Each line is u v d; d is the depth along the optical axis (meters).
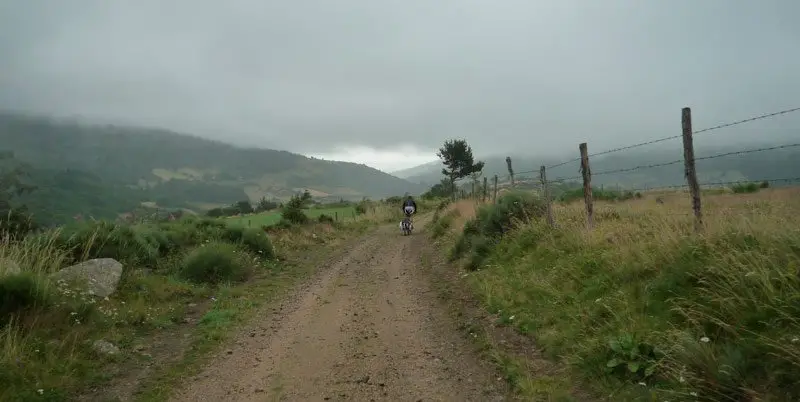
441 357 6.01
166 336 7.45
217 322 7.96
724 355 3.96
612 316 5.63
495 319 7.14
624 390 4.30
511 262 9.74
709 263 5.28
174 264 12.02
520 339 6.20
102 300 8.36
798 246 4.78
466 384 5.14
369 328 7.51
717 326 4.48
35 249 8.98
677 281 5.46
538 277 8.02
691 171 6.32
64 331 6.62
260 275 12.65
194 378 5.68
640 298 5.62
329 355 6.31
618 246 7.32
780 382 3.50
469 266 11.09
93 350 6.29
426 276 11.74
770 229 5.39
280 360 6.20
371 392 5.09
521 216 11.86
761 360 3.76
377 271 13.12
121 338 6.93
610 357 4.86
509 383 5.01
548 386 4.74
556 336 5.79
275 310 8.95
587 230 8.80
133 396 5.20
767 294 4.32
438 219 23.80
